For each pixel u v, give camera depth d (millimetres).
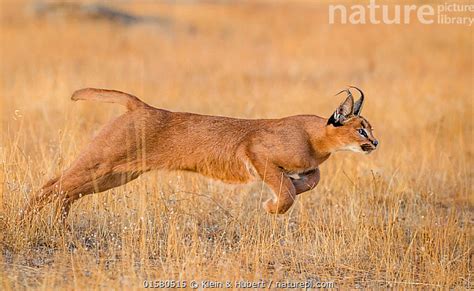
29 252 10617
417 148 17219
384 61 31000
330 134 11555
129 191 12172
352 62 31000
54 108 18891
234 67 29312
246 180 11680
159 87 23969
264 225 12211
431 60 30766
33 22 37562
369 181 14438
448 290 10516
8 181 11539
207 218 12461
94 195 12047
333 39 35375
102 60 29672
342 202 13406
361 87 24766
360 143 11555
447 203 14547
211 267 10453
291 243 11508
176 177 13094
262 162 11406
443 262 11180
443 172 15727
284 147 11438
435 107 21047
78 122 15859
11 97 20547
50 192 11234
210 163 11648
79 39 33906
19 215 10898
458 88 24656
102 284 9516
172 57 31109
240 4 51812
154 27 39000
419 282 10789
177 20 42688
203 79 26516
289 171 11633
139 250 10969
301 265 11008
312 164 11719
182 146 11578
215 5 50281
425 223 12602
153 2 49031
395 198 13766
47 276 9695
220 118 11781
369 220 12430
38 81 22172
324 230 12172
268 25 42438
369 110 20703
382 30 36219
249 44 36188
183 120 11672
